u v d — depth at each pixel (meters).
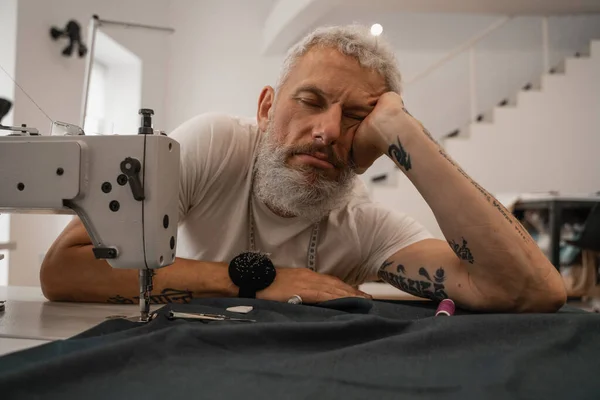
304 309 0.84
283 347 0.61
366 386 0.48
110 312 0.93
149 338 0.55
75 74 3.47
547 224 3.52
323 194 1.05
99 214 0.79
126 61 5.00
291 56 1.08
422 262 1.08
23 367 0.50
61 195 0.78
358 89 1.01
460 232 0.91
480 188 0.94
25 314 0.89
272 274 1.02
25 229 2.61
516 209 3.59
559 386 0.50
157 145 0.79
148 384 0.47
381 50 1.07
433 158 0.93
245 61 5.83
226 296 1.02
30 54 2.97
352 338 0.65
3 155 0.79
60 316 0.87
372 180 5.22
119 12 4.51
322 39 1.04
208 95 5.80
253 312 0.81
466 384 0.49
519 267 0.88
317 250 1.24
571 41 5.65
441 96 5.70
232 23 5.82
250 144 1.25
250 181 1.21
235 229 1.22
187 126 1.25
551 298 0.90
